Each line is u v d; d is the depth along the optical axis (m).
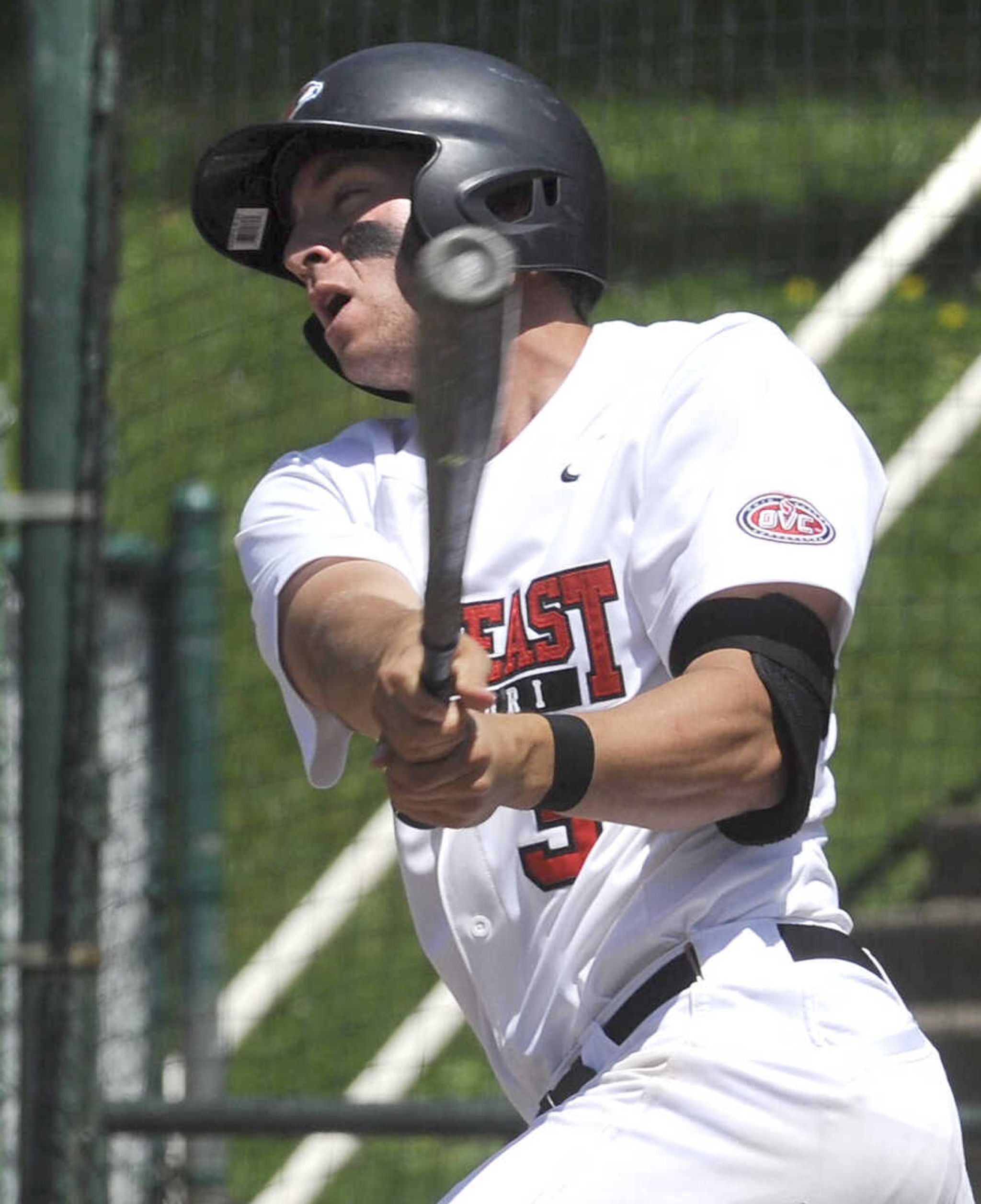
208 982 18.03
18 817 15.70
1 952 14.64
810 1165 7.29
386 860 20.67
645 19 21.55
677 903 7.64
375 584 7.77
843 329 20.95
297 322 25.16
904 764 22.95
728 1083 7.34
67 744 14.64
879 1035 7.48
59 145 14.64
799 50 26.45
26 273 14.72
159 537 23.09
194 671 18.08
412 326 8.34
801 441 7.72
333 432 24.67
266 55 19.09
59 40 14.62
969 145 20.53
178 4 18.69
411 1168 20.11
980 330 27.97
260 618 8.24
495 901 8.08
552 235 8.38
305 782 23.33
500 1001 8.23
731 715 6.98
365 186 8.37
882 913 20.48
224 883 22.25
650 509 7.79
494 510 8.12
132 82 17.55
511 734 6.66
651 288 27.73
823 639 7.33
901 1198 7.38
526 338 8.42
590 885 7.84
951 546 25.17
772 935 7.61
